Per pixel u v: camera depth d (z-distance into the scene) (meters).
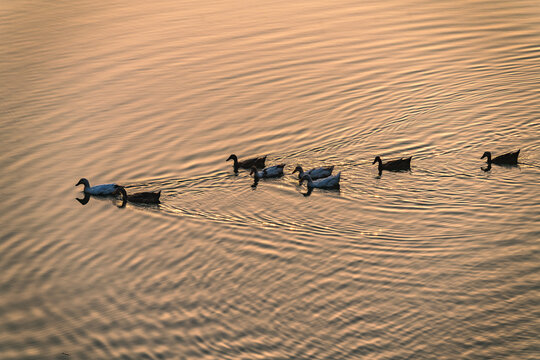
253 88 45.72
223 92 45.31
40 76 48.06
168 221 32.31
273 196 34.12
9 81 47.25
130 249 30.14
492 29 54.16
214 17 59.47
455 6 60.47
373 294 25.91
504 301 24.98
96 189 34.84
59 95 45.34
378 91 44.56
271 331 24.19
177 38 54.41
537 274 26.44
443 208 31.73
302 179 34.84
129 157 38.16
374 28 55.47
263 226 31.33
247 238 30.41
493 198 32.22
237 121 41.53
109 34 55.50
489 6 60.00
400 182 34.34
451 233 29.70
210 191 34.84
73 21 58.75
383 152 37.44
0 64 49.72
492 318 24.12
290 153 38.03
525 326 23.64
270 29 55.84
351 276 27.11
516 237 29.03
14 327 25.36
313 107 42.88
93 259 29.48
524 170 34.50
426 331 23.67
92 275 28.33
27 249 30.38
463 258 27.83
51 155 38.59
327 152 37.97
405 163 35.34
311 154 37.88
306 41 53.06
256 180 35.53
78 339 24.56
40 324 25.47
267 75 47.47
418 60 49.00
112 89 46.16
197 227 31.61
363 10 60.47
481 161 35.69
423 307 24.95
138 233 31.48
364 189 34.00
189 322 25.00
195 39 54.06
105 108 43.66
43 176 36.62
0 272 28.72
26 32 55.84
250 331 24.27
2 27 56.94
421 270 27.22
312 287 26.56
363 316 24.66
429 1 62.41
